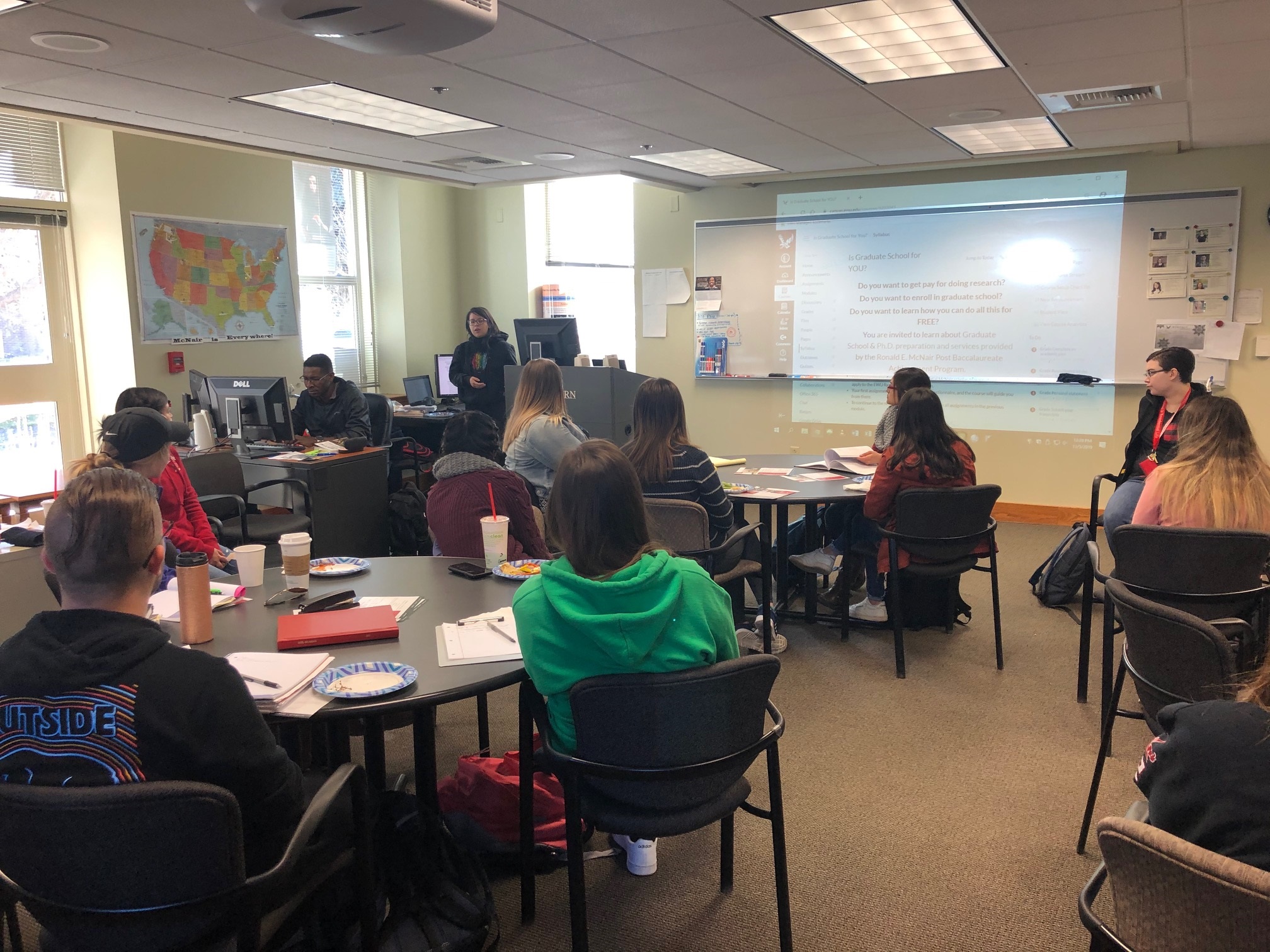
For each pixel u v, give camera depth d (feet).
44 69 11.59
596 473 5.34
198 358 20.22
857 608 13.47
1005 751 9.34
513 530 9.12
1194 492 8.15
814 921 6.65
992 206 19.79
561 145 17.20
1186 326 18.44
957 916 6.68
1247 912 3.03
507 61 11.50
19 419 18.58
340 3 5.66
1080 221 19.07
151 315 19.15
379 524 16.65
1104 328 19.16
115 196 18.43
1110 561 15.94
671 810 5.54
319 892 5.23
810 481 13.17
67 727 3.99
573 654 5.28
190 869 3.97
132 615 4.23
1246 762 3.19
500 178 21.12
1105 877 3.99
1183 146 17.74
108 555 4.17
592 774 5.31
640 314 24.14
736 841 7.72
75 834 3.84
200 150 19.90
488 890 6.31
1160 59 11.51
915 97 13.55
